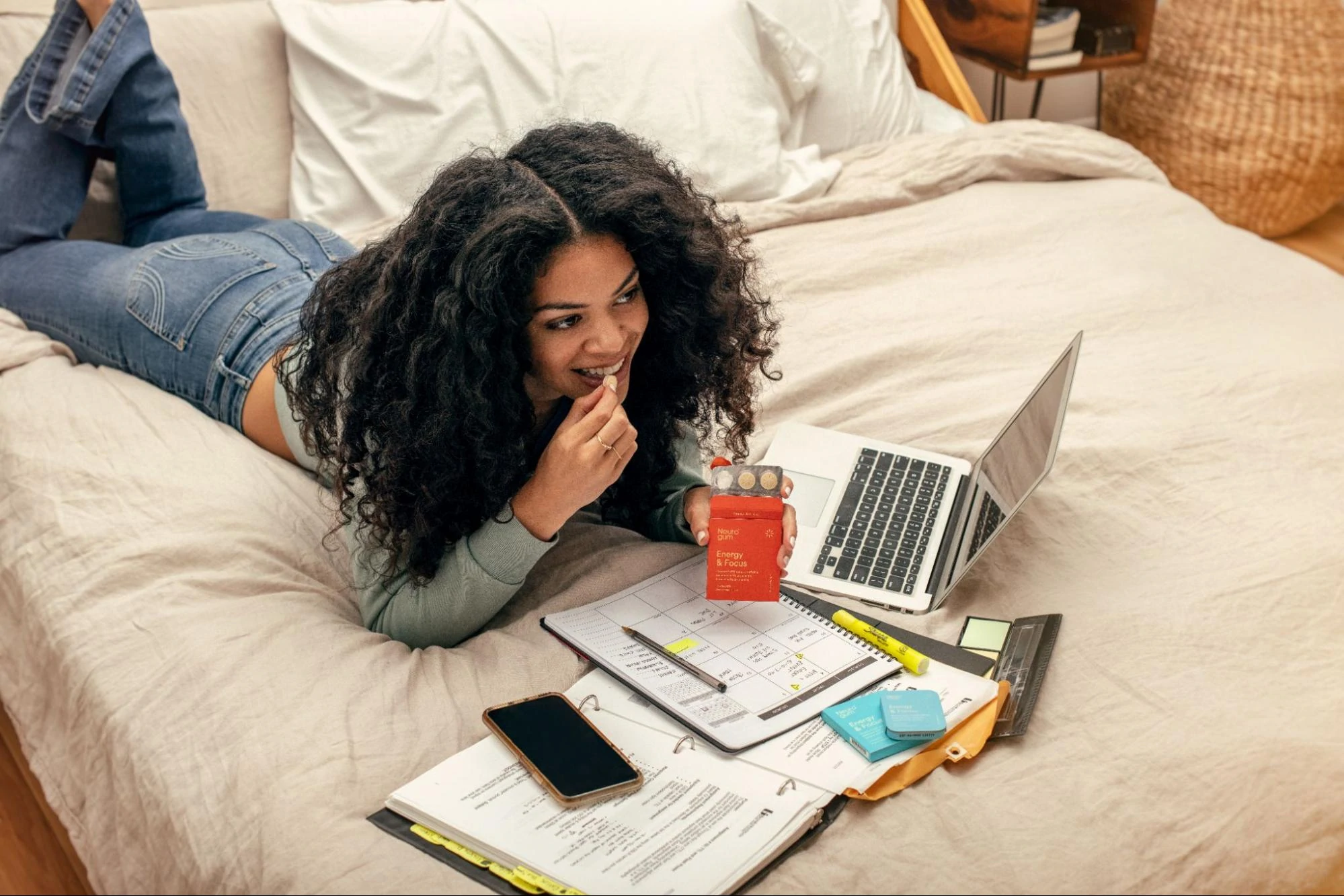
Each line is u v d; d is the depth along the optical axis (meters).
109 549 1.11
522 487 1.02
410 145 1.81
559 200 0.93
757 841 0.79
